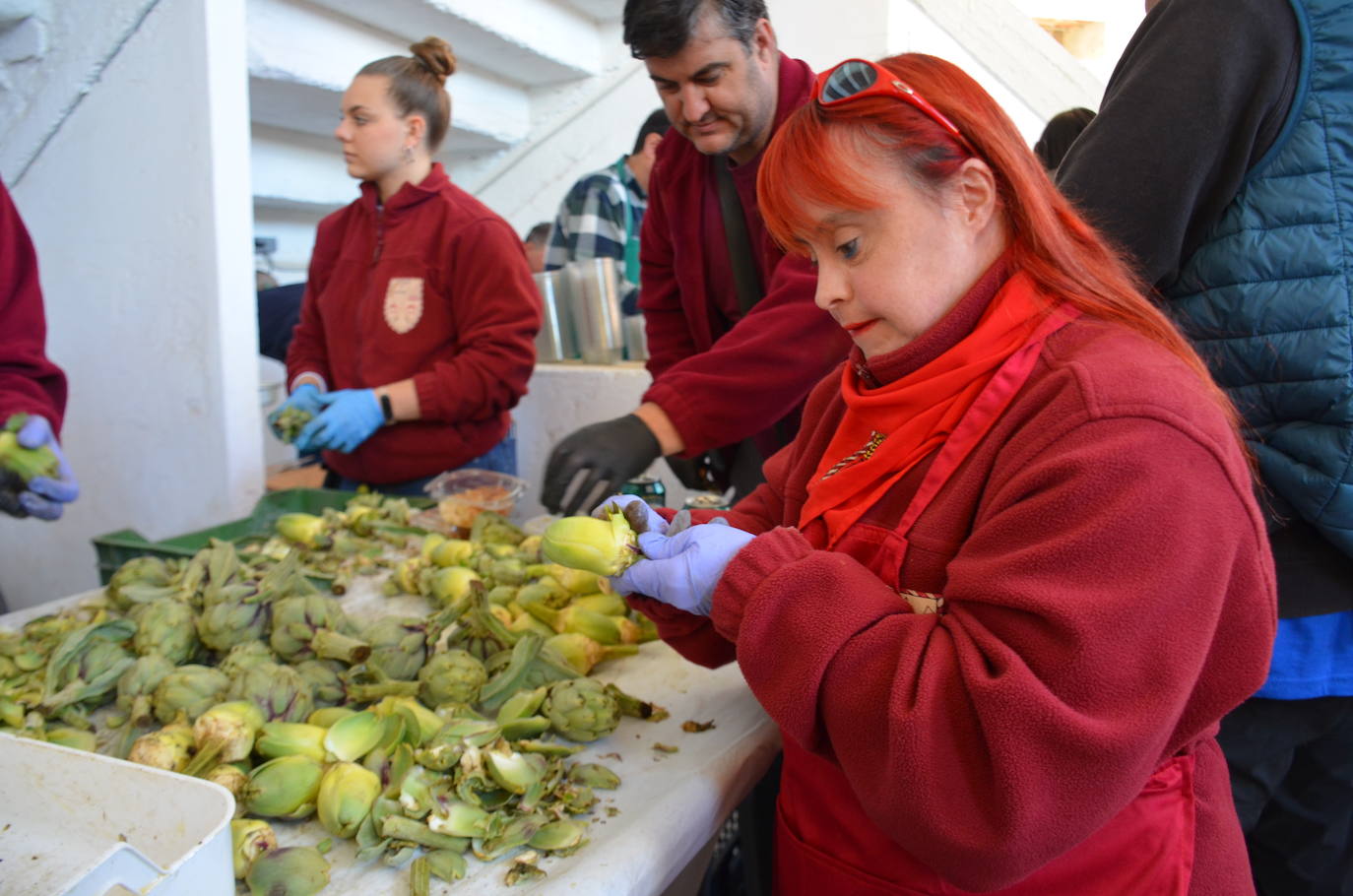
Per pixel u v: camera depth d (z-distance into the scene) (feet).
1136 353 2.24
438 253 7.47
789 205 2.40
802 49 9.57
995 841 2.02
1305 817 3.91
